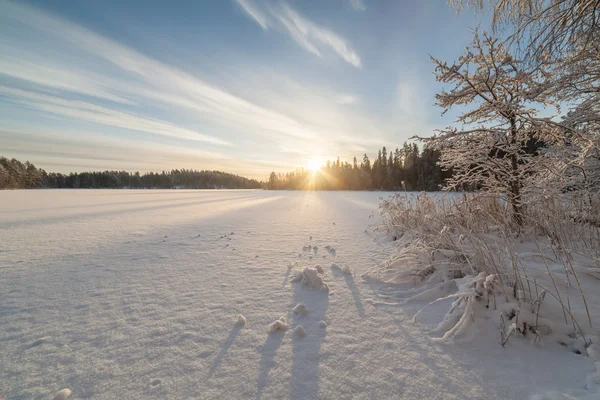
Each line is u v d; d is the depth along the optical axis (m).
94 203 17.56
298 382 1.48
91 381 1.51
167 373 1.57
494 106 3.68
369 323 2.12
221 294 2.74
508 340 1.77
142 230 6.88
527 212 3.78
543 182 3.71
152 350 1.79
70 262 3.95
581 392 1.33
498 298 2.13
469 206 3.74
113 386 1.47
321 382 1.47
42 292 2.83
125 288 2.93
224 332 2.01
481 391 1.38
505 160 4.14
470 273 2.74
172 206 15.30
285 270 3.52
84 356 1.74
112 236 6.06
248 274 3.36
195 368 1.61
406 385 1.44
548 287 2.30
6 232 6.62
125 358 1.71
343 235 5.88
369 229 6.51
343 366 1.60
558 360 1.59
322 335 1.95
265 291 2.81
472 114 3.93
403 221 5.09
